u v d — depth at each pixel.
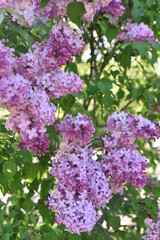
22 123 1.80
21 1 1.99
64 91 1.97
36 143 1.82
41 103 1.81
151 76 4.07
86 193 2.09
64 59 1.94
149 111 3.62
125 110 3.54
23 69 1.91
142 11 3.00
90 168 2.15
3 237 2.61
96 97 2.92
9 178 2.07
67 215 2.05
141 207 2.98
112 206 2.73
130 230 3.52
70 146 2.12
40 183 2.49
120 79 3.12
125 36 2.92
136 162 2.19
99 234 2.64
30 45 1.94
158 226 2.66
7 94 1.70
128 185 2.70
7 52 1.74
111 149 2.25
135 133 2.18
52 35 1.97
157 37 3.29
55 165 2.12
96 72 3.07
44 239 2.48
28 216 2.86
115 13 2.67
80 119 2.05
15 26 1.96
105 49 3.17
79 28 1.86
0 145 2.30
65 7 1.93
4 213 3.11
